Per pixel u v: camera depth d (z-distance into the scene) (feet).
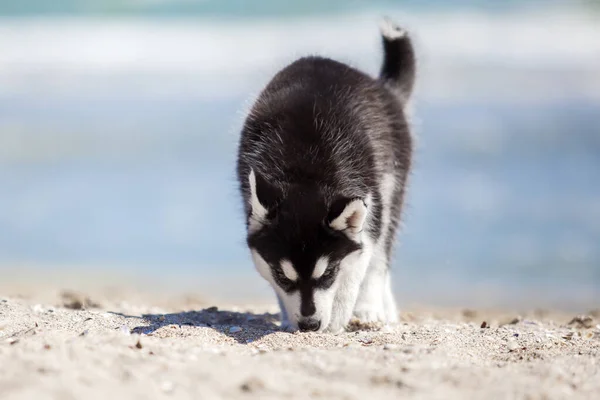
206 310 30.78
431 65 105.09
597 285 45.44
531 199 59.06
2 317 25.90
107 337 21.13
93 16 139.13
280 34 124.47
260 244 25.32
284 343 23.63
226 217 57.77
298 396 17.22
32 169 68.13
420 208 57.88
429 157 70.08
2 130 79.97
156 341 21.58
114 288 44.21
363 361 20.30
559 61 106.11
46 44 120.67
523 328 28.68
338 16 133.59
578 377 19.57
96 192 62.64
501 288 45.60
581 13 126.52
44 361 18.20
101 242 53.62
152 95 95.86
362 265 26.50
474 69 103.55
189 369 18.40
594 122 80.43
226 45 119.55
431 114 85.05
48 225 56.08
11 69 107.96
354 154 27.61
